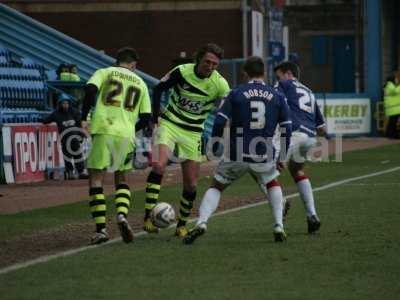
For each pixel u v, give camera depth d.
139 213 30.09
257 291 17.81
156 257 21.47
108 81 24.08
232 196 34.62
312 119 25.94
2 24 60.41
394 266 20.09
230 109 23.09
